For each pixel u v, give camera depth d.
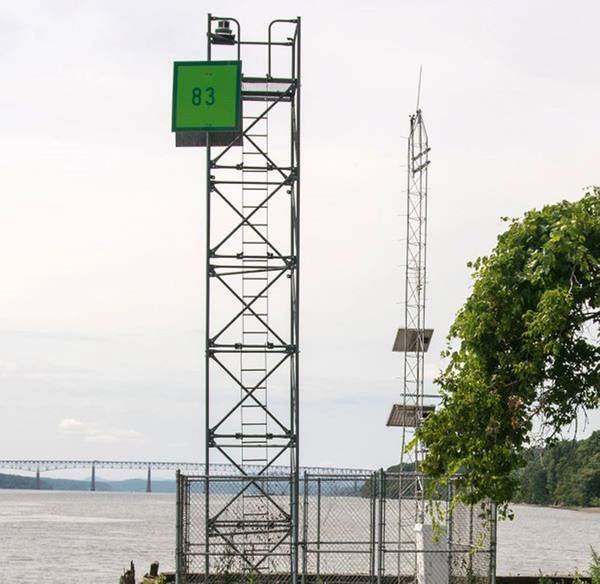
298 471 37.09
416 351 55.06
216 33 38.53
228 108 37.59
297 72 38.38
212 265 37.53
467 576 32.84
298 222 37.59
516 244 28.20
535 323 26.08
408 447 29.28
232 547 33.91
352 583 34.56
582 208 27.86
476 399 27.77
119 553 106.69
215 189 37.81
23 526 167.00
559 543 127.44
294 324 37.38
